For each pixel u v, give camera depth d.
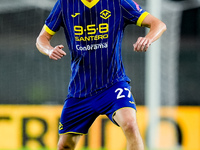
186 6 26.38
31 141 22.92
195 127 23.11
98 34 11.68
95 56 11.77
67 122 12.72
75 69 12.18
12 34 27.28
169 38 26.02
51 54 11.46
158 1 22.77
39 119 23.09
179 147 22.88
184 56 26.19
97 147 22.41
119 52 11.95
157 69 22.59
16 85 26.58
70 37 12.09
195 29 26.42
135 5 11.80
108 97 11.67
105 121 22.53
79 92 12.20
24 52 26.94
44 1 27.12
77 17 11.79
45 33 12.59
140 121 22.88
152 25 11.51
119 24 11.73
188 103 25.73
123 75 12.04
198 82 26.00
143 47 10.89
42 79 26.53
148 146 22.42
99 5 11.63
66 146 13.12
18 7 27.30
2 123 23.19
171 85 25.73
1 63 26.94
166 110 23.55
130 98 11.52
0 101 26.55
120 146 22.38
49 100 26.27
